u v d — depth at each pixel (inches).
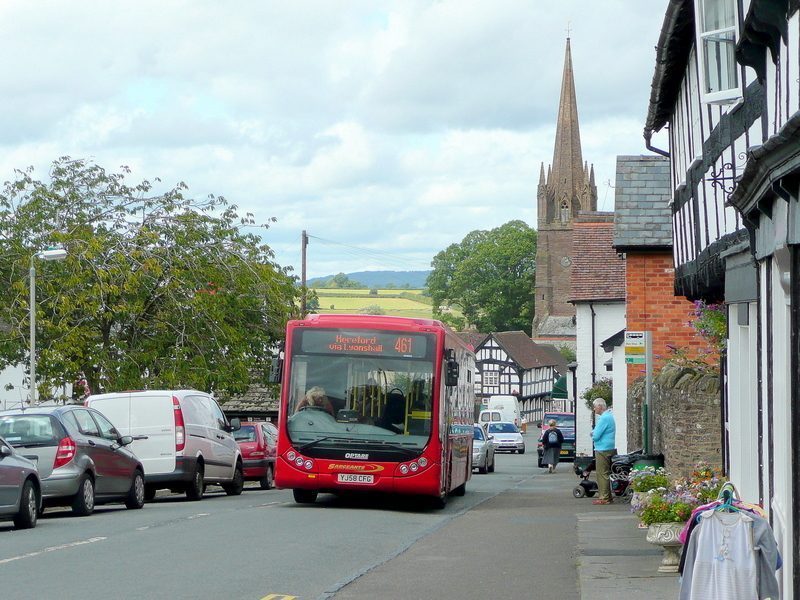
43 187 1476.4
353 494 1002.1
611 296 1957.4
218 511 797.9
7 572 471.5
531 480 1542.8
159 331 1489.9
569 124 5413.4
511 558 539.8
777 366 385.7
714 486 511.5
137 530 646.5
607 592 429.4
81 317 1448.1
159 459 944.3
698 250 716.0
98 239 1433.3
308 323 830.5
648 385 921.5
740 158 550.9
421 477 804.6
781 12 376.5
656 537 483.2
